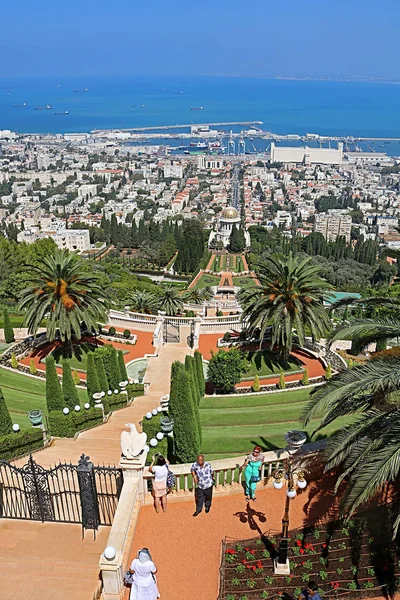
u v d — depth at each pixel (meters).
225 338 44.47
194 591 13.26
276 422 27.86
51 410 26.55
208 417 28.23
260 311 38.25
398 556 14.05
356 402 15.57
